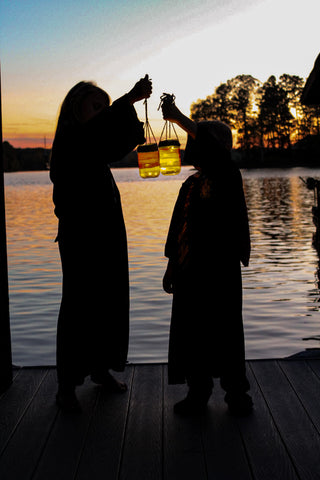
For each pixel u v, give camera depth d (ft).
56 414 10.63
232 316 10.40
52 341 22.08
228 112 327.88
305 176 203.82
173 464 8.77
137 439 9.61
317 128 318.86
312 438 9.45
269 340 21.45
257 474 8.41
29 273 36.76
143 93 10.21
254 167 320.29
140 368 12.98
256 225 64.64
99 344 10.93
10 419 10.44
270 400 10.96
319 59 22.12
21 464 8.86
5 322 11.82
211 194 10.23
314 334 21.95
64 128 10.71
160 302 27.61
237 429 9.87
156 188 195.83
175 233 10.54
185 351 10.44
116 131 10.13
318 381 11.76
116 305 11.01
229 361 10.36
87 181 10.57
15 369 12.97
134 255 42.55
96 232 10.70
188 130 10.16
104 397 11.43
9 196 162.61
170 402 11.11
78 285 10.78
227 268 10.34
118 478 8.41
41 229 65.72
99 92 10.81
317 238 29.96
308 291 29.22
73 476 8.48
